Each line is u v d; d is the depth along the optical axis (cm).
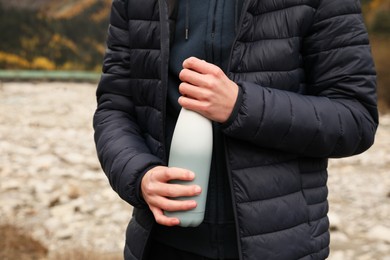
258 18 168
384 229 677
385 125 1498
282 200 165
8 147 1073
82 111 1638
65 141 1170
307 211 169
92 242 623
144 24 179
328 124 160
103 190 829
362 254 602
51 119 1459
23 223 667
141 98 184
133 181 166
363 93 166
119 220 702
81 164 978
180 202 155
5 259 519
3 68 3231
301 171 171
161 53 171
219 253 173
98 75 2602
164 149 174
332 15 167
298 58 168
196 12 173
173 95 175
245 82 158
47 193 798
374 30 2142
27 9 3694
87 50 3638
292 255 164
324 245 174
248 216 161
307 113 158
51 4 3966
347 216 739
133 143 177
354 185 893
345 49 166
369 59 168
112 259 545
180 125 158
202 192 159
